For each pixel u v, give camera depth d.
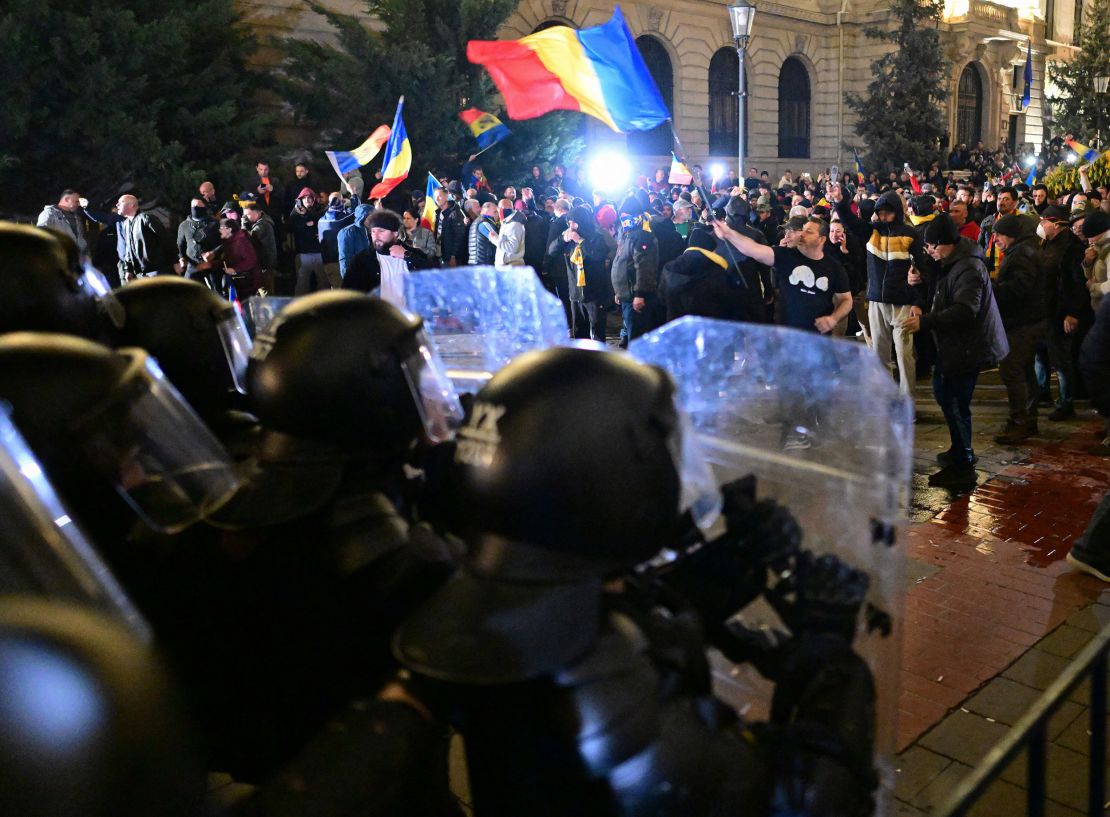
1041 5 40.00
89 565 0.82
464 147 18.08
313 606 1.46
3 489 0.80
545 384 1.10
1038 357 7.88
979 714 3.22
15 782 0.46
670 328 1.58
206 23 16.41
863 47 31.70
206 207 11.66
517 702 1.01
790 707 1.31
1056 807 2.72
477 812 1.12
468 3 18.12
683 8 27.19
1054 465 6.17
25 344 1.45
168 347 1.96
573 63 3.90
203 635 1.61
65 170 15.29
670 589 1.30
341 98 17.69
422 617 1.08
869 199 11.38
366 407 1.50
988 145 36.75
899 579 1.36
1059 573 4.41
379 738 1.00
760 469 1.40
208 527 1.58
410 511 1.67
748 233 6.27
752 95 30.03
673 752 0.98
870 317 7.20
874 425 1.42
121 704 0.51
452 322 2.24
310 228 13.10
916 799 2.76
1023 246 6.59
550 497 1.05
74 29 14.34
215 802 0.91
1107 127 35.28
